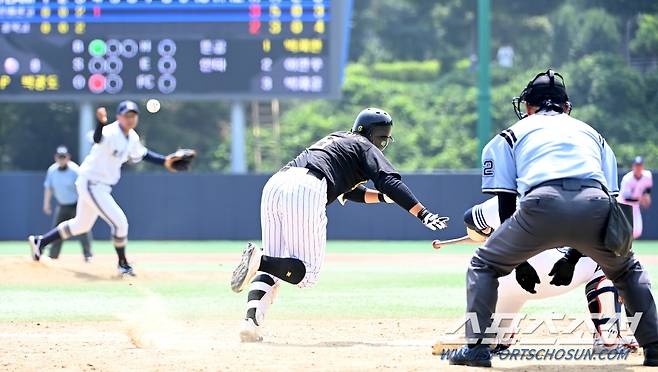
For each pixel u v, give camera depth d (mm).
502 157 20266
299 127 147125
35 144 135625
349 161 25156
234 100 73000
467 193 74875
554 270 21609
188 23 72438
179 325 28484
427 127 145500
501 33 160875
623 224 19297
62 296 36906
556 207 19094
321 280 44562
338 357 21562
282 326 28641
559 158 19656
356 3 172000
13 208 76562
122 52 72562
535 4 154875
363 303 35031
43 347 23609
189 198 76688
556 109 20859
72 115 136500
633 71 140500
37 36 72625
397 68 164125
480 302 19938
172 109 146875
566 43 148500
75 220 45000
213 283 42125
